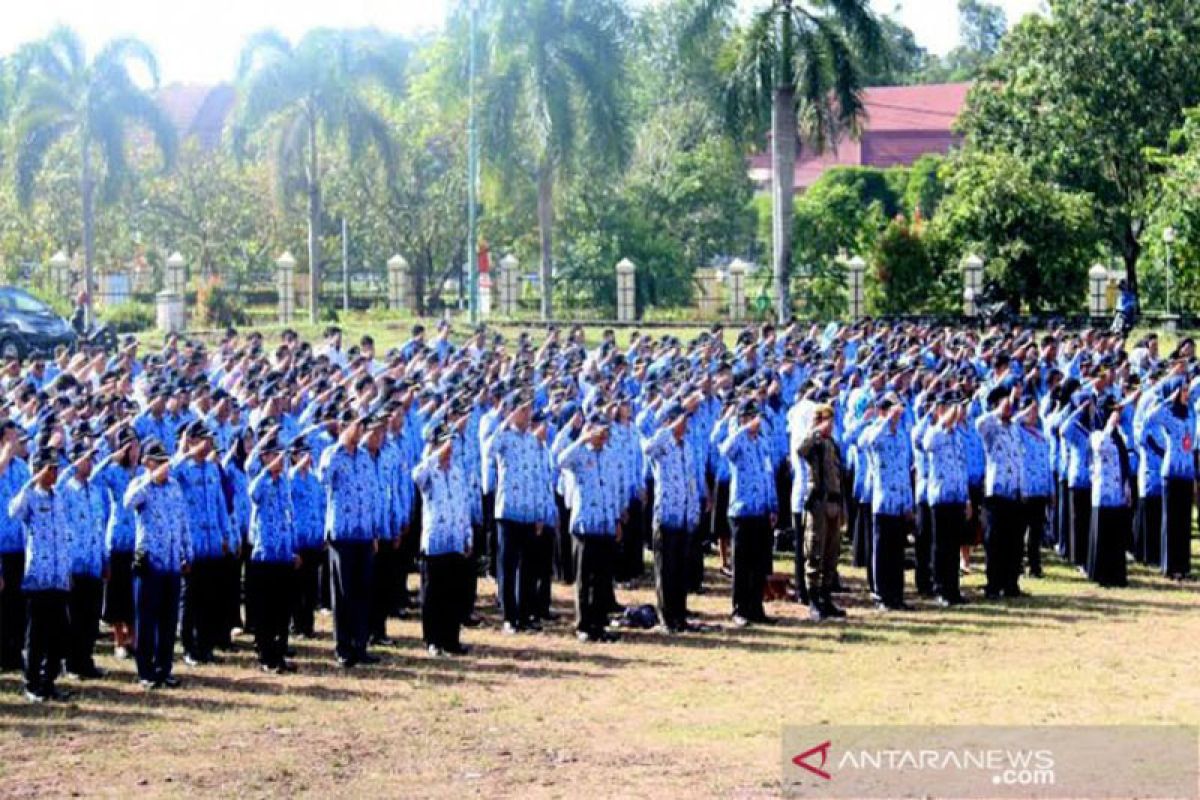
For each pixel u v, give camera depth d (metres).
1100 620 18.08
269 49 47.84
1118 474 20.09
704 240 61.06
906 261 47.50
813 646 16.80
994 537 19.36
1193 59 51.22
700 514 18.80
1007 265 47.00
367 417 16.19
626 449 19.53
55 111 46.50
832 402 20.19
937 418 19.09
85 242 46.34
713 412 20.98
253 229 59.72
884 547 18.70
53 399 19.14
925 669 15.71
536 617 18.02
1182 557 20.61
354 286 60.84
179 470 15.89
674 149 62.09
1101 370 22.58
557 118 45.00
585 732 13.51
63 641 14.73
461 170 56.25
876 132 88.56
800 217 50.72
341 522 15.92
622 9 46.28
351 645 15.97
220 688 15.14
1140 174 51.56
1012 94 52.81
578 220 54.03
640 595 19.56
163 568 15.06
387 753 12.92
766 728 13.55
